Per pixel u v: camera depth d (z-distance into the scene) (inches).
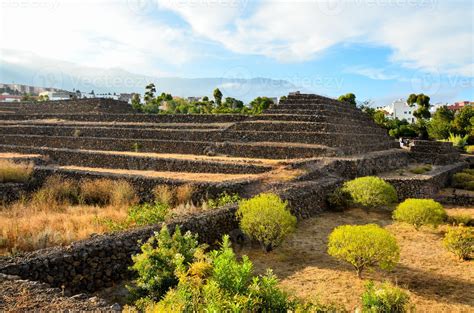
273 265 480.4
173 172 1010.1
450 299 402.9
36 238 446.6
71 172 897.5
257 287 270.2
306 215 735.1
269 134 1304.1
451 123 2220.7
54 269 358.3
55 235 461.7
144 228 455.2
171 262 332.8
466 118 2156.7
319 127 1283.2
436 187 1045.2
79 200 778.8
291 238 598.2
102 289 388.5
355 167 1016.2
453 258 534.0
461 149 1898.4
